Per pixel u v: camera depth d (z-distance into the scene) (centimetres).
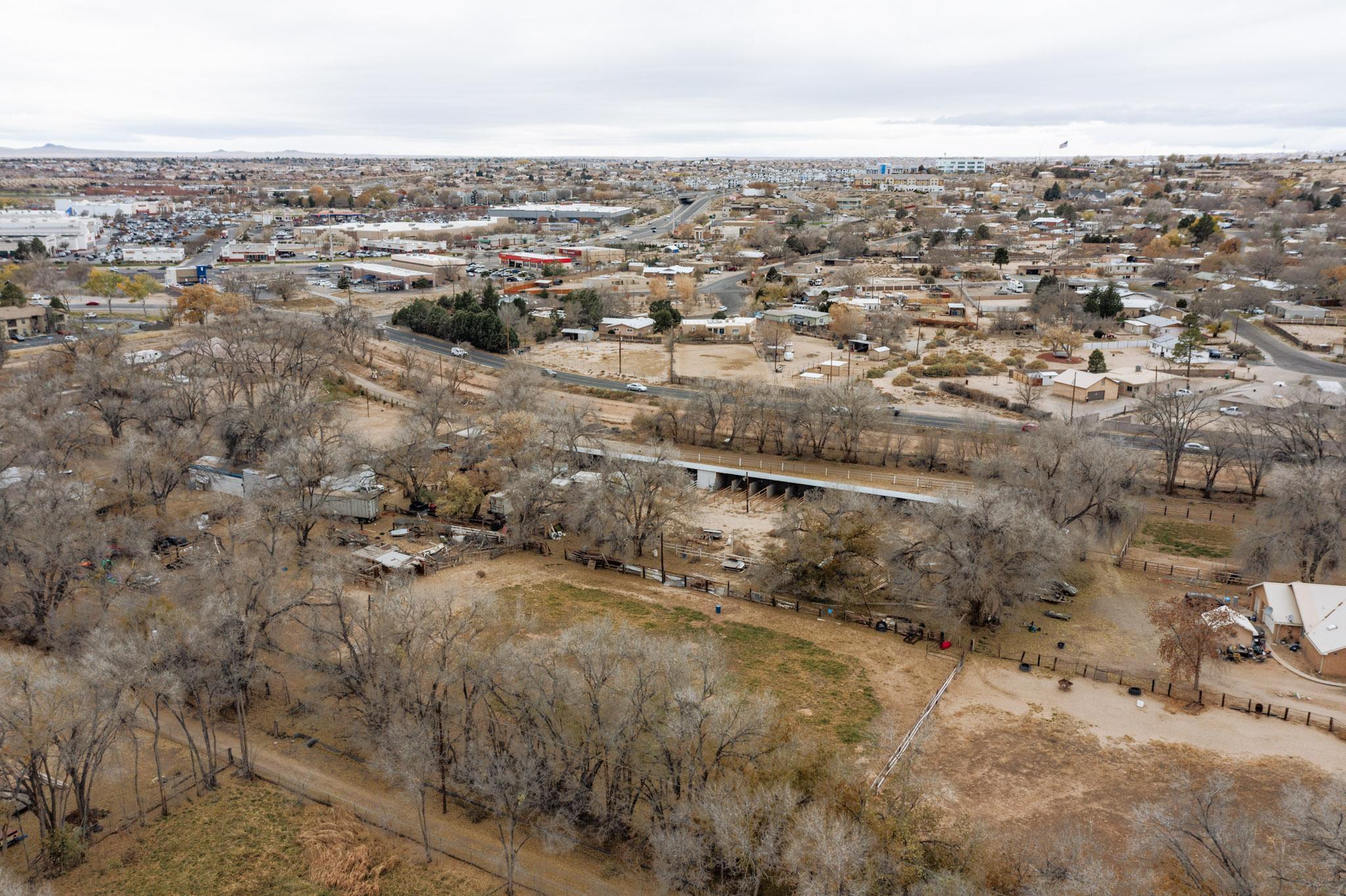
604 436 13312
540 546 9819
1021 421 13562
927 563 8238
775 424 12938
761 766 5044
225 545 9381
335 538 9650
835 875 4212
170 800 5662
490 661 5738
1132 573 8956
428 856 5153
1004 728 6353
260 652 6850
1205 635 6619
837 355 18350
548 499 9975
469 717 5744
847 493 9894
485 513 10794
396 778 5822
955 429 13200
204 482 11238
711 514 10962
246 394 14262
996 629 7912
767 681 7006
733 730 5156
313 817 5522
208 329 17738
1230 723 6388
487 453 11819
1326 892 4259
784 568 8575
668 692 5509
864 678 7081
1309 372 16088
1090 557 9312
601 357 18438
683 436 13512
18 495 8431
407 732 5488
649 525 9550
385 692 5984
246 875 5022
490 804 5562
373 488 10650
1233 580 8662
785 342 19150
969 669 7225
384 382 16700
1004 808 5438
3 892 4494
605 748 5394
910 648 7612
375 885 4894
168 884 4950
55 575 7538
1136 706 6631
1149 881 4738
